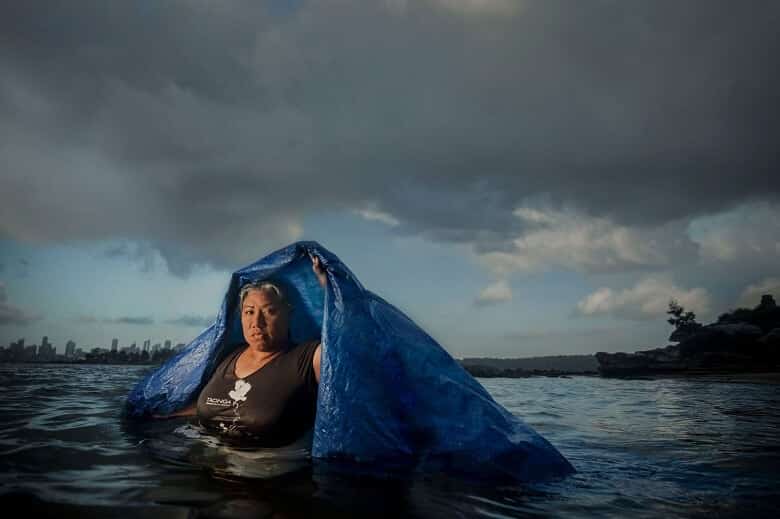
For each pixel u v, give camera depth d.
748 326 32.31
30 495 2.09
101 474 2.46
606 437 4.59
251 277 3.91
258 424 3.19
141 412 4.08
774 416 6.61
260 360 3.54
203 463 2.72
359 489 2.37
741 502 2.41
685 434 4.80
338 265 3.55
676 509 2.29
